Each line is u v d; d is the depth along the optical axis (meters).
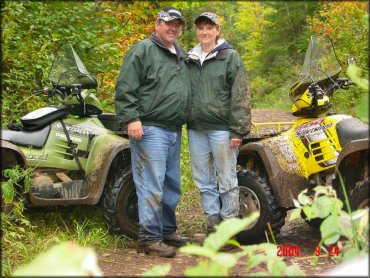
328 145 4.64
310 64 4.77
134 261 4.41
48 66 6.61
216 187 4.84
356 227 2.49
